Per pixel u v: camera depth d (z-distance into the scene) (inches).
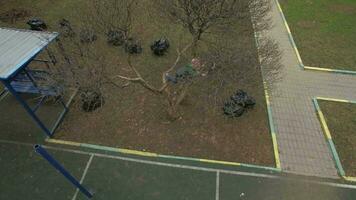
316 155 381.4
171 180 347.9
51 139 384.8
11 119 410.0
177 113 411.5
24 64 330.3
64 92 405.7
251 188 344.5
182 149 377.7
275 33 597.9
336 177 358.9
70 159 365.1
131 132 394.3
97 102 417.1
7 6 628.1
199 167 360.2
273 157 374.9
